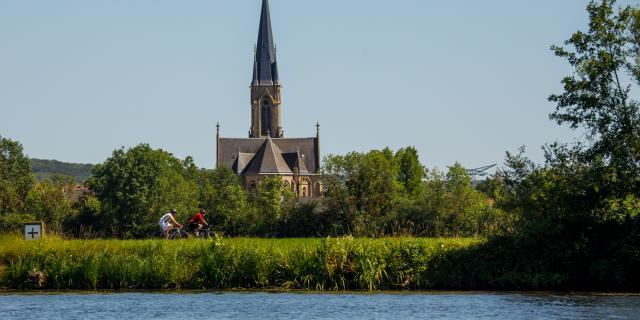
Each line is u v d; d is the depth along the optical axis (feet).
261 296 339.57
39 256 365.61
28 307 316.40
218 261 361.10
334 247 364.99
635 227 367.04
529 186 410.31
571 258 362.53
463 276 358.84
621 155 394.52
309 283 357.41
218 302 325.21
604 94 405.59
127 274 358.43
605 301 326.03
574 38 412.57
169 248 371.15
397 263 359.66
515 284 357.20
